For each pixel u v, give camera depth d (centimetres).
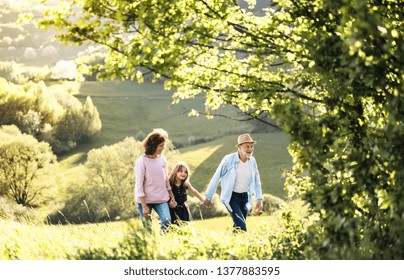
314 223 967
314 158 867
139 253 1087
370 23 767
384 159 849
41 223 1638
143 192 1636
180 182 1731
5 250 1214
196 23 1112
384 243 870
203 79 1185
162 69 1062
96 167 14475
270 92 1070
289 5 1070
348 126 913
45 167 15462
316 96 1102
